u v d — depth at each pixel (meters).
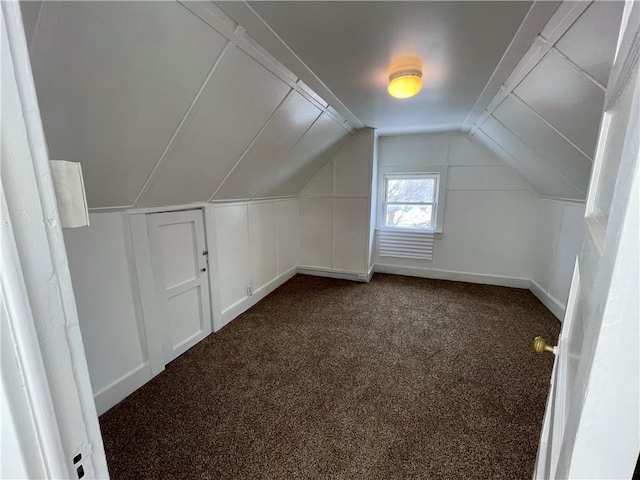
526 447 1.49
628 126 0.34
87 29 0.94
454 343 2.48
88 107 1.16
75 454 0.42
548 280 3.23
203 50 1.32
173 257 2.22
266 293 3.58
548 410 0.81
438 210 4.03
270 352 2.36
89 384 0.43
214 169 2.19
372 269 4.40
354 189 3.93
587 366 0.36
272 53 1.57
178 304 2.30
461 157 3.82
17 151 0.33
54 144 1.18
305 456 1.44
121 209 1.79
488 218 3.84
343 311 3.12
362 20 1.29
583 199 2.58
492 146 3.37
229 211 2.83
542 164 2.64
